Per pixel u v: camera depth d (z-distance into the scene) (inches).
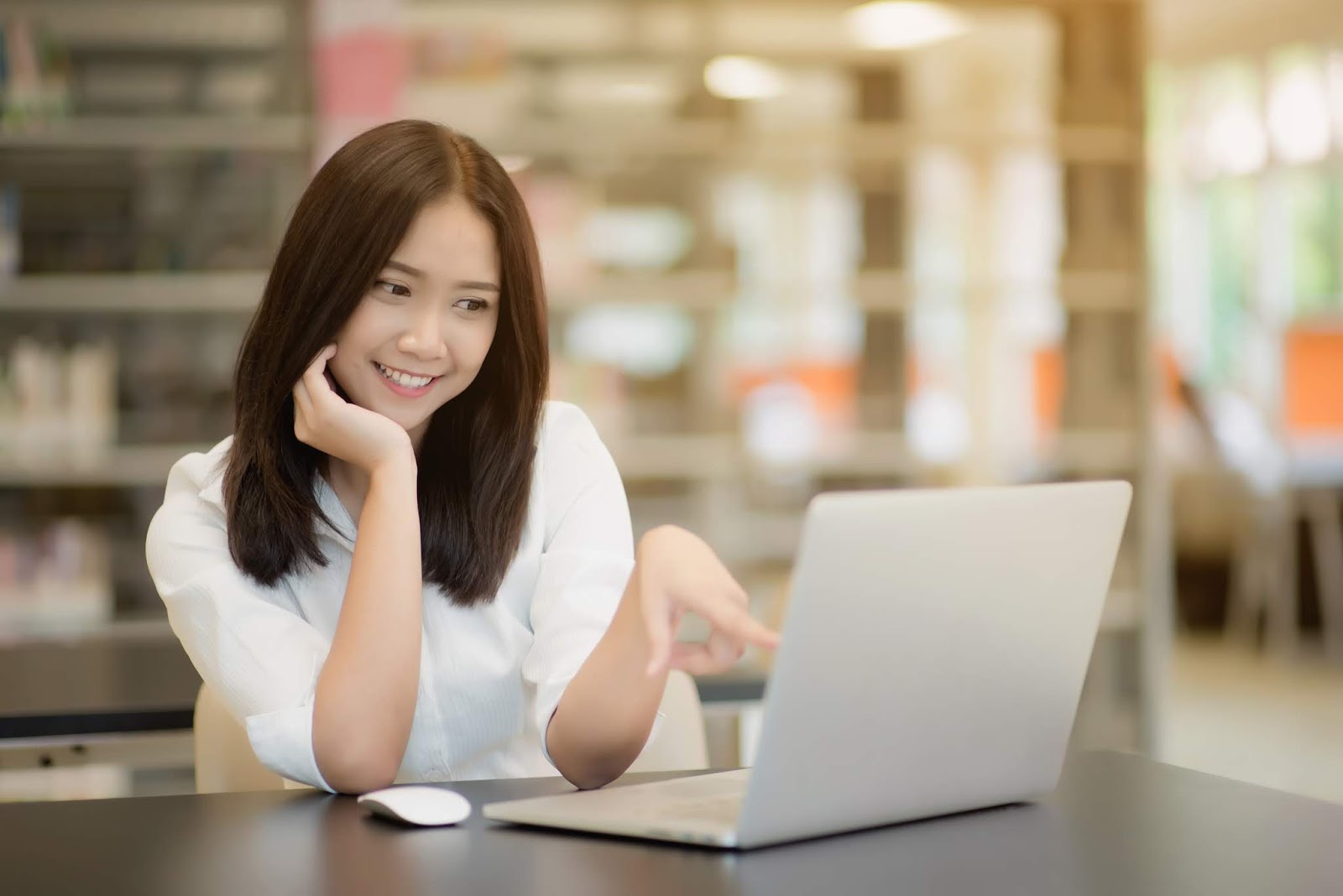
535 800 52.0
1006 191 222.2
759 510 219.6
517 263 65.3
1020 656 49.1
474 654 69.0
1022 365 224.5
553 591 67.4
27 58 191.6
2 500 195.5
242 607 63.2
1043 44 219.3
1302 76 366.0
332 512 68.4
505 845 46.7
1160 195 401.4
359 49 197.9
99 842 47.8
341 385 65.6
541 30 210.1
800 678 43.1
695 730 78.7
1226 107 390.3
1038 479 221.3
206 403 200.4
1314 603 340.8
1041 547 48.3
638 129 211.5
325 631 68.5
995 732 49.9
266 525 65.6
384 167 62.0
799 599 42.2
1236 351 391.2
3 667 100.5
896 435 225.9
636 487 217.3
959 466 225.1
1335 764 209.3
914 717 46.8
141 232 196.7
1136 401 213.2
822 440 223.5
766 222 221.9
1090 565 50.3
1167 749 219.8
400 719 58.1
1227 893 41.3
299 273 63.2
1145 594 210.1
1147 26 213.3
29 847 47.2
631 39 212.4
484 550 68.3
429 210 61.9
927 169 224.2
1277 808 51.8
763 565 218.5
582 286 213.5
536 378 68.1
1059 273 218.7
